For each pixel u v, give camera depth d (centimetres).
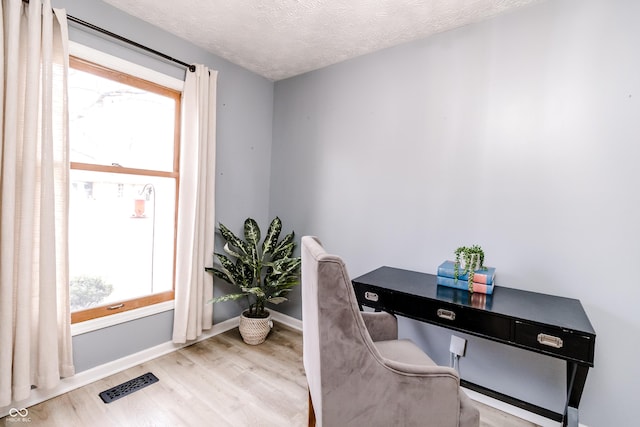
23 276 153
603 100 156
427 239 213
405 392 109
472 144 194
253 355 232
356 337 106
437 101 208
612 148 154
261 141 299
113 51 192
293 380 201
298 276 276
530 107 175
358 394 108
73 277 193
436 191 208
